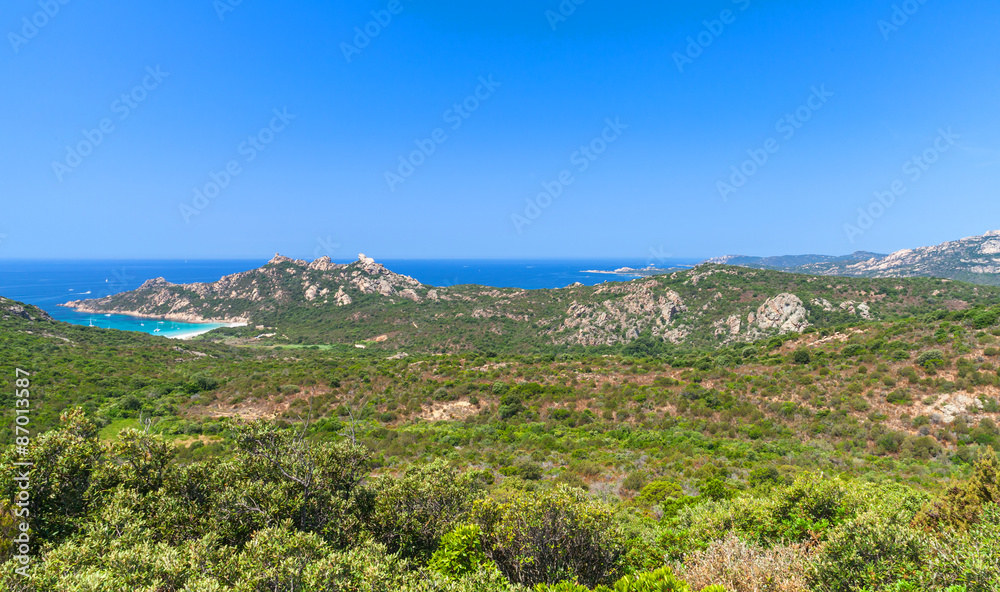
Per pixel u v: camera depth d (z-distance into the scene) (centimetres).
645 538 1291
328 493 1092
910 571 673
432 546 1084
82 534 934
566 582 702
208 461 1149
